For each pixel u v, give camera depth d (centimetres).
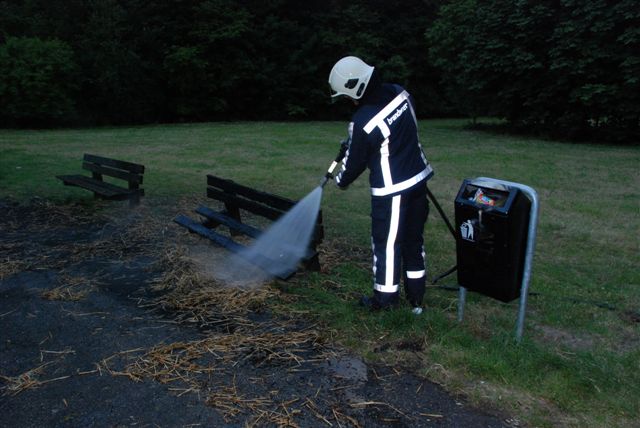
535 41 1662
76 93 2212
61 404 278
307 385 298
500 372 307
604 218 693
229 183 521
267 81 2709
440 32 2167
